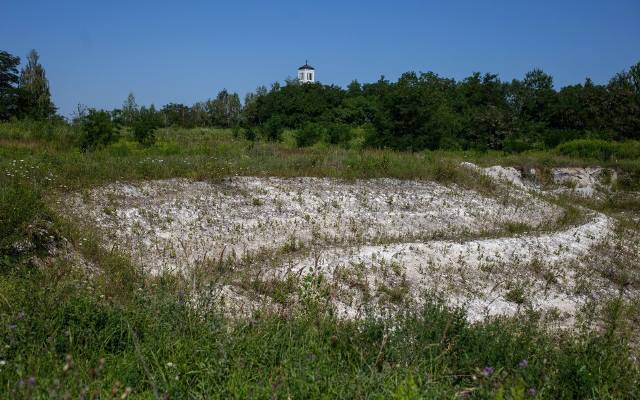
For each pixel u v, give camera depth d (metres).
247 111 56.72
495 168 23.17
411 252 10.95
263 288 8.38
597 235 14.20
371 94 61.44
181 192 13.22
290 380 4.50
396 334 5.84
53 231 8.99
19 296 5.71
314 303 6.98
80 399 3.84
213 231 11.45
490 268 10.83
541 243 12.75
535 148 34.56
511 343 5.89
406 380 4.32
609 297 10.52
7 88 43.62
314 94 54.16
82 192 11.98
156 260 9.66
